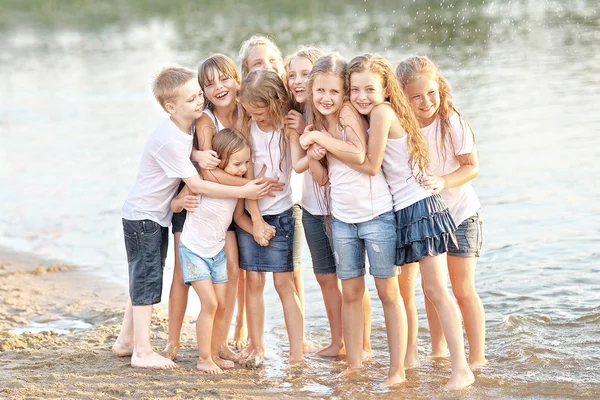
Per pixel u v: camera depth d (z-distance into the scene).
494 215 7.37
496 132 10.08
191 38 22.08
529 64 14.24
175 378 4.54
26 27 27.70
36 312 6.07
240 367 4.82
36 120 13.80
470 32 17.72
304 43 18.03
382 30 19.14
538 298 5.59
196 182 4.61
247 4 28.20
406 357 4.70
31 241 8.03
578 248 6.46
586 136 9.62
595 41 15.95
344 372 4.59
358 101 4.32
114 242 7.92
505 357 4.72
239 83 4.82
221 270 4.75
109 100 15.14
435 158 4.55
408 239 4.33
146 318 4.75
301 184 5.09
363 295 4.62
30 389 4.29
